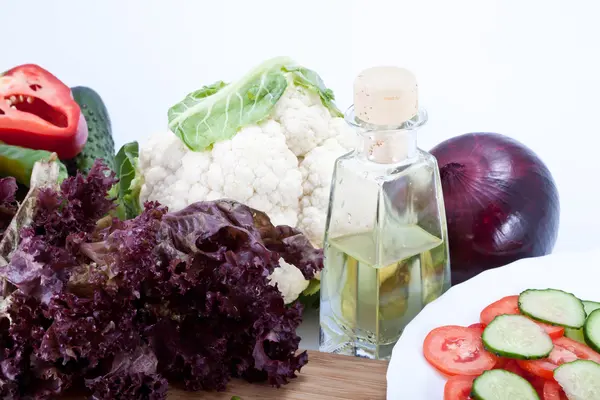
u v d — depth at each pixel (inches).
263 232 24.5
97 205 25.0
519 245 28.1
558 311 23.6
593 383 21.3
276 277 26.9
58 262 22.3
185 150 28.2
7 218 25.4
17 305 22.1
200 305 23.3
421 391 22.4
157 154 28.5
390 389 22.5
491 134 29.1
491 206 27.8
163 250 22.8
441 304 24.8
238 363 24.0
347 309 26.1
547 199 28.3
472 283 25.5
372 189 24.9
